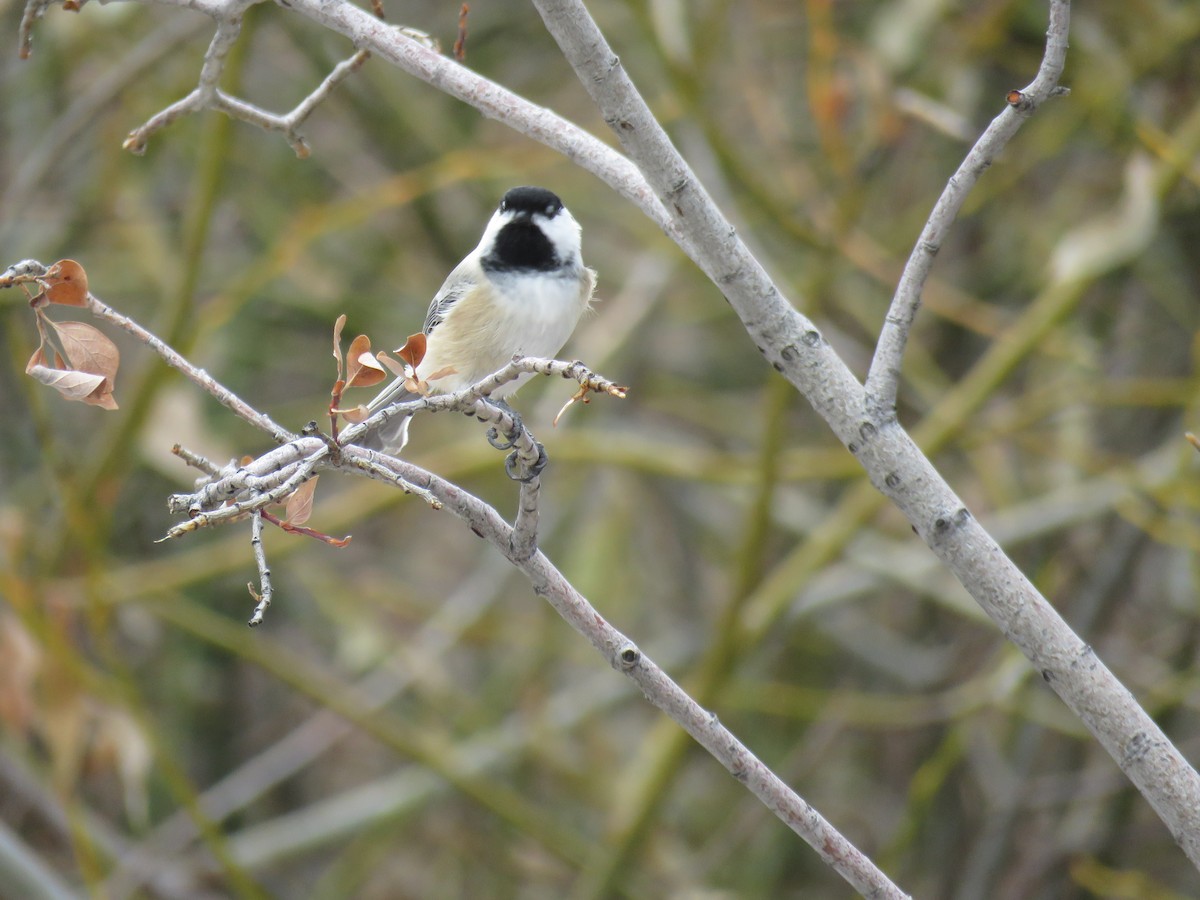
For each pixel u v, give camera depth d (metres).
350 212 10.82
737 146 13.13
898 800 13.00
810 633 13.47
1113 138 10.75
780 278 10.41
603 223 14.12
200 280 11.98
